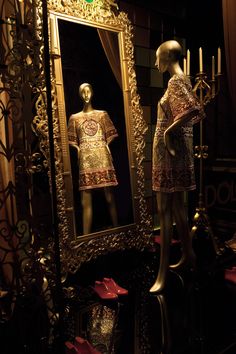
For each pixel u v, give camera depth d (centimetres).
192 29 274
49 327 146
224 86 275
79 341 133
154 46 249
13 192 150
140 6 235
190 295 177
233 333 146
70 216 179
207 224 239
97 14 194
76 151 187
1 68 138
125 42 209
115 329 148
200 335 143
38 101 158
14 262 147
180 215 191
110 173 201
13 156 157
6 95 157
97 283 179
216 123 283
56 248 129
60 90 176
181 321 154
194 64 279
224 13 242
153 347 135
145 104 247
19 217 159
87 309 164
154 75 251
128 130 211
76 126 187
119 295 176
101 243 193
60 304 130
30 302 155
